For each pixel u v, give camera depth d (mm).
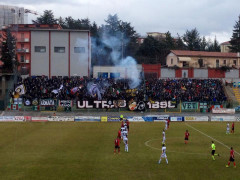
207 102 82750
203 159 39281
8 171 33562
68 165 35750
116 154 40906
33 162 36906
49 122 68625
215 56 113812
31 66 97000
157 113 79438
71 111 79250
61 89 83438
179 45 171250
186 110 82125
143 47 144500
